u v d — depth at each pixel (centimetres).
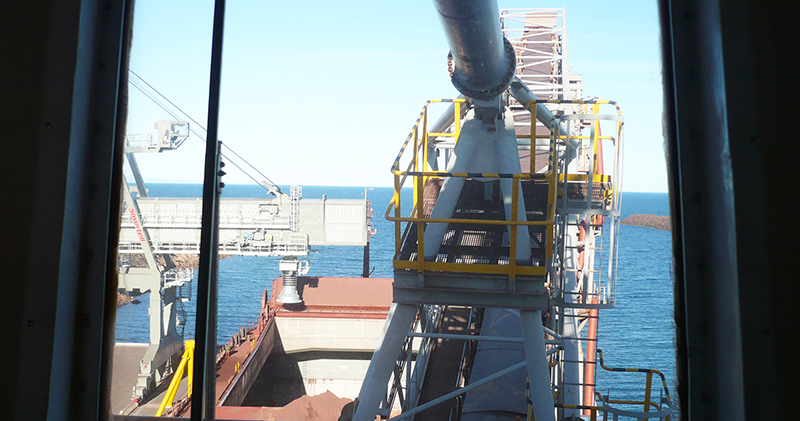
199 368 188
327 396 1327
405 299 489
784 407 148
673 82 173
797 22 152
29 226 170
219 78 193
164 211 1562
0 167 171
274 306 2198
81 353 183
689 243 167
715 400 164
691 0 170
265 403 2038
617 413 388
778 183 151
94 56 184
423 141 655
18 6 173
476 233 562
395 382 721
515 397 621
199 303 190
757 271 150
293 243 2150
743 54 153
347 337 2159
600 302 573
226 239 2158
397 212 495
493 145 631
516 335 770
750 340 149
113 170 189
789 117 152
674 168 173
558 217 626
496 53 508
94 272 184
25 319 169
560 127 718
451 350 857
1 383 168
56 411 173
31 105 172
